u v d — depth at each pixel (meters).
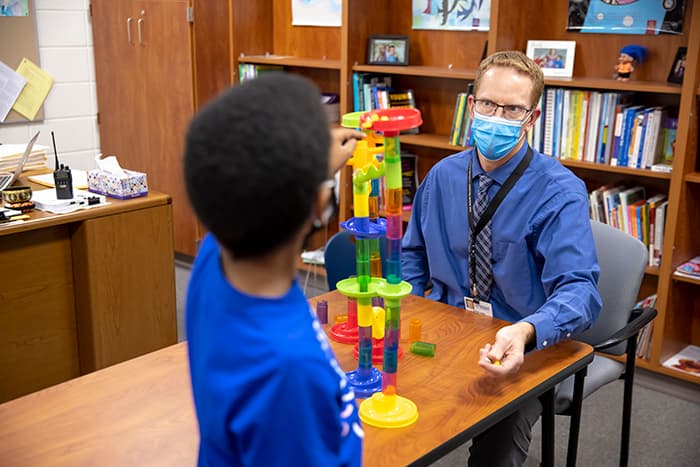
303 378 0.79
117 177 2.85
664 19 3.06
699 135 2.98
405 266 2.27
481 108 1.96
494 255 2.04
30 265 2.65
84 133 4.61
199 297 0.90
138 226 2.85
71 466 1.24
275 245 0.79
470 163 2.08
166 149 4.47
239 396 0.80
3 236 2.54
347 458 0.88
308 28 4.27
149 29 4.34
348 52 3.72
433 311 1.97
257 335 0.80
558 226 1.93
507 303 2.08
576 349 1.75
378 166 1.36
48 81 4.32
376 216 1.48
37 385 2.75
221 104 0.77
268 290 0.82
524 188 1.99
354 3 3.69
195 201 0.78
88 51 4.53
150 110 4.47
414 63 3.86
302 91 0.79
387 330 1.36
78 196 2.77
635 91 3.17
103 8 4.47
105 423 1.37
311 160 0.76
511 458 1.89
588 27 3.26
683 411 2.99
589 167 3.14
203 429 0.89
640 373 3.20
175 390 1.50
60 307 2.78
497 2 3.14
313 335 0.83
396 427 1.38
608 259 2.25
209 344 0.84
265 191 0.74
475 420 1.41
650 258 3.09
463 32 3.66
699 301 3.28
